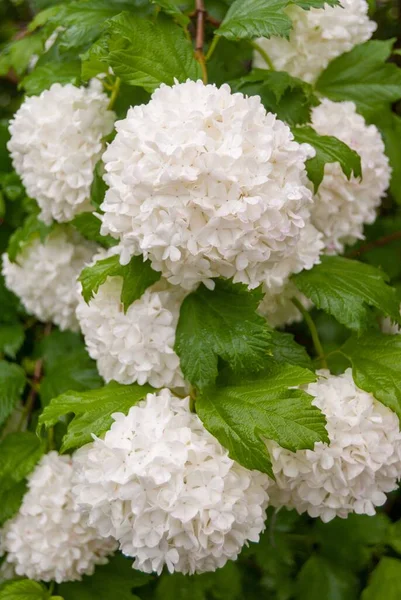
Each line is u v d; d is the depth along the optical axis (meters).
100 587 0.59
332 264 0.56
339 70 0.61
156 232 0.48
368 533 0.63
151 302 0.52
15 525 0.58
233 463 0.49
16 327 0.67
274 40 0.60
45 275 0.63
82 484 0.51
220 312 0.51
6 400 0.62
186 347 0.51
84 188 0.57
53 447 0.59
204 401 0.50
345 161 0.54
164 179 0.47
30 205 0.64
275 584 0.63
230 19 0.54
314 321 0.67
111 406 0.51
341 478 0.51
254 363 0.50
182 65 0.53
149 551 0.49
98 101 0.58
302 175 0.51
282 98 0.56
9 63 0.68
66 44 0.57
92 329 0.54
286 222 0.49
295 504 0.53
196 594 0.62
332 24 0.59
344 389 0.52
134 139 0.49
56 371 0.62
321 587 0.63
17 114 0.58
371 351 0.54
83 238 0.63
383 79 0.61
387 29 0.72
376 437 0.51
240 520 0.49
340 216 0.58
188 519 0.48
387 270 0.70
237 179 0.48
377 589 0.61
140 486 0.48
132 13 0.56
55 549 0.56
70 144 0.57
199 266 0.49
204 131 0.49
